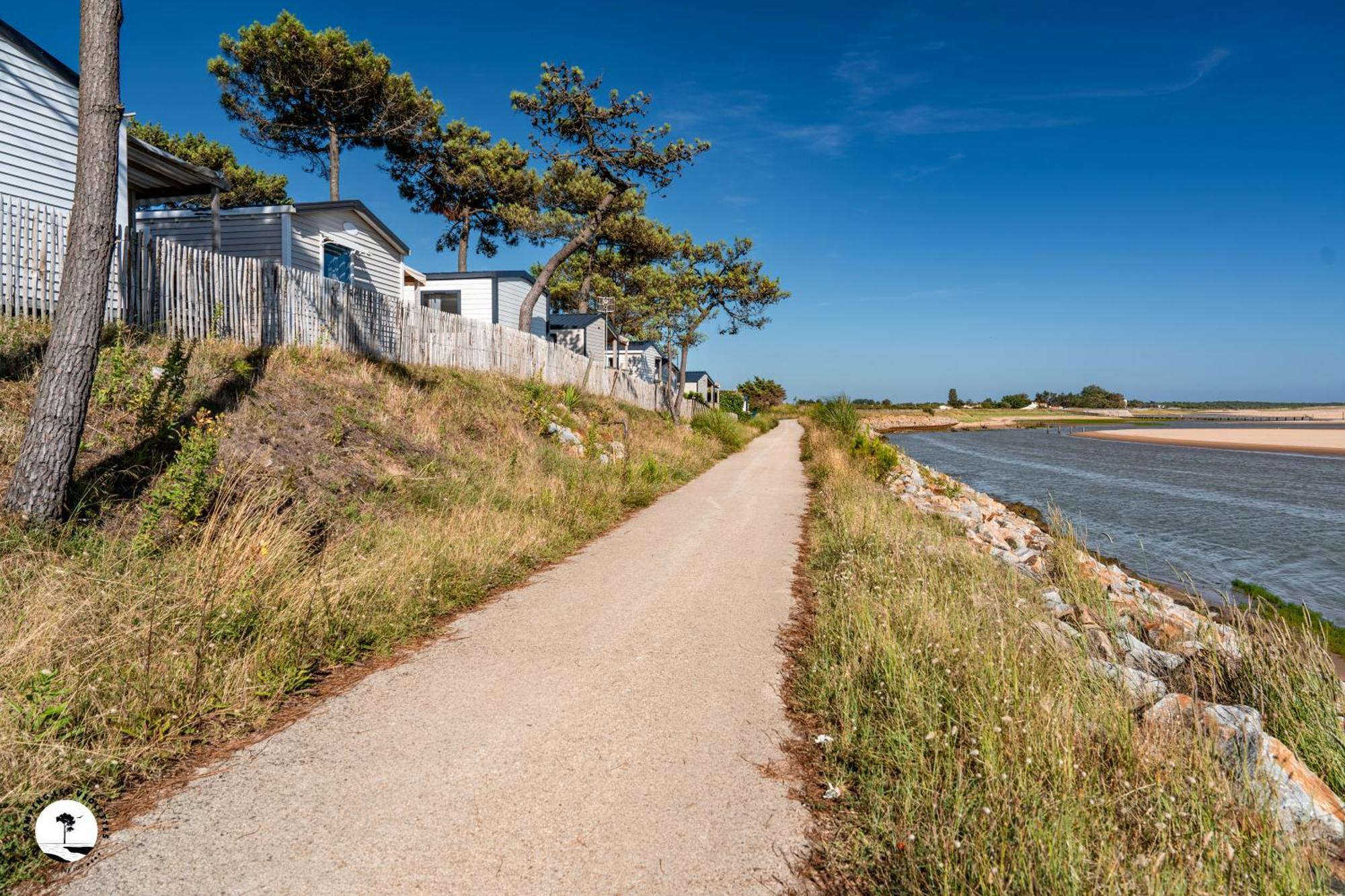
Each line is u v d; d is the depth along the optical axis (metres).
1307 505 19.97
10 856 2.63
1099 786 3.00
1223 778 3.06
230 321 10.76
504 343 18.88
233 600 4.64
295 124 30.14
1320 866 2.70
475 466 10.62
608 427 18.73
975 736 3.33
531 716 4.01
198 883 2.53
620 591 6.82
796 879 2.62
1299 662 4.68
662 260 33.22
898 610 5.24
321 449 8.66
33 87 12.10
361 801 3.10
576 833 2.88
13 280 8.71
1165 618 7.37
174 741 3.54
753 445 31.58
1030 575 8.98
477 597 6.45
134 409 7.25
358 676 4.57
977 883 2.45
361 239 21.06
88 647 3.90
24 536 4.99
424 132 32.72
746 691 4.43
